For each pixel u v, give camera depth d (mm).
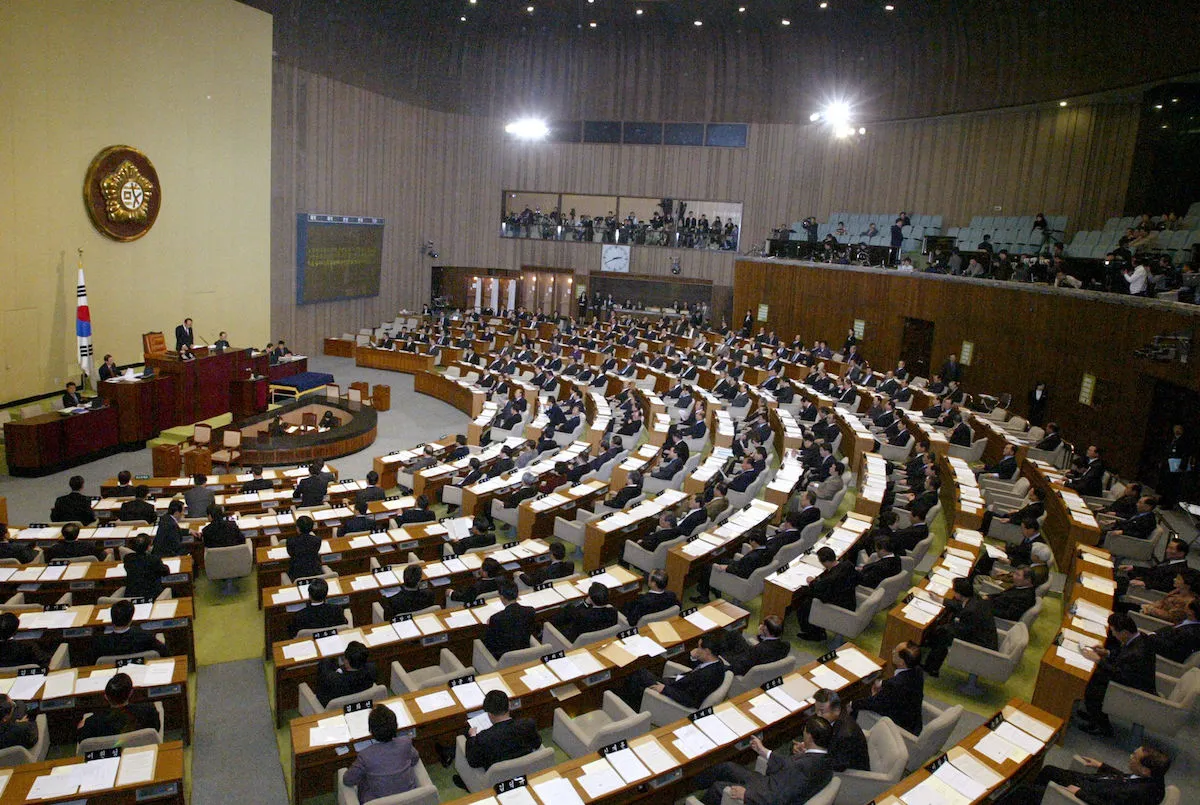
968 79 28062
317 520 13281
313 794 7324
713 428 21703
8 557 11102
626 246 39438
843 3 28484
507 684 8008
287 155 30500
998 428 19797
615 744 7004
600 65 37719
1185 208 22516
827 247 30938
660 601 10273
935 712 8242
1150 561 13172
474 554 11500
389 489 18078
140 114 22344
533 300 40656
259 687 9719
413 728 7340
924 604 10344
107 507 13586
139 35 22062
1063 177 27609
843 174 35062
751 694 7961
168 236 23719
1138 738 8914
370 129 35031
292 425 21891
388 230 37094
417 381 29172
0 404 19188
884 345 28672
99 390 19203
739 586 11391
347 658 7895
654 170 38375
